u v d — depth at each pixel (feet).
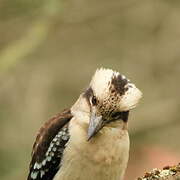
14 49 53.72
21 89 57.72
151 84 59.47
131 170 48.60
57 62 60.39
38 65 59.47
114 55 60.64
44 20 54.65
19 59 54.44
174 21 60.23
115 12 59.21
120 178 30.99
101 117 30.22
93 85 31.04
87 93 31.27
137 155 49.55
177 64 59.98
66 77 60.34
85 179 30.40
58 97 59.77
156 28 60.49
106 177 30.50
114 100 30.27
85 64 61.31
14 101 56.95
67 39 60.34
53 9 53.67
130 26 60.49
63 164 30.58
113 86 30.50
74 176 30.35
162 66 60.03
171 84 59.41
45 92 58.39
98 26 59.77
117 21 60.34
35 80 58.75
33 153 32.55
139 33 60.70
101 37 60.70
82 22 57.62
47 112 57.82
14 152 51.88
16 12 55.67
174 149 53.16
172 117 57.82
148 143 55.16
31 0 54.13
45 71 59.47
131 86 30.83
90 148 30.07
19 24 56.34
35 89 58.18
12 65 53.52
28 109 56.80
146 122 57.41
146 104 58.34
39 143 32.01
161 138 56.80
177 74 59.82
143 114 57.67
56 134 31.32
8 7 55.57
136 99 30.78
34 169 32.42
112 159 30.27
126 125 30.99
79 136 30.19
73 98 60.03
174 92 59.06
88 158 30.07
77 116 30.83
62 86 60.23
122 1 59.31
